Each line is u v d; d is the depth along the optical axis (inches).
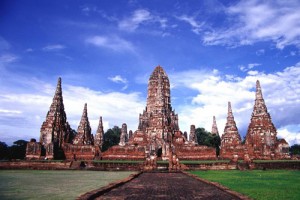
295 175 1400.1
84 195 650.2
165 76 3501.5
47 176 1396.4
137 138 3095.5
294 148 4598.9
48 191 805.9
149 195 709.9
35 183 1042.7
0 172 1729.8
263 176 1336.1
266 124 2812.5
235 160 2113.7
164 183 1019.3
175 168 1913.1
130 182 1056.8
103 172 1754.4
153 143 2706.7
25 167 2039.9
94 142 3747.5
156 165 1968.5
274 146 2755.9
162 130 2950.3
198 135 4414.4
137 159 2805.1
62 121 3063.5
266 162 1999.3
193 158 2792.8
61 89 3154.5
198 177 1232.2
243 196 647.8
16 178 1273.4
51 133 2903.5
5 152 3294.8
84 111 3437.5
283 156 2674.7
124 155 2844.5
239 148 2775.6
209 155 2792.8
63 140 3014.3
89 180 1171.3
